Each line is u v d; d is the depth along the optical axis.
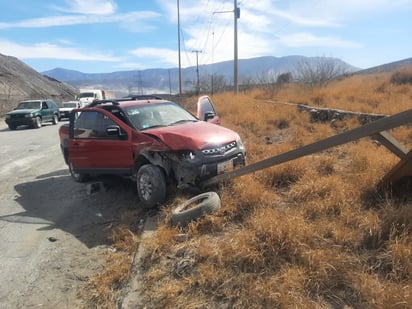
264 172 5.64
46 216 5.99
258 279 3.17
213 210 4.59
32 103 23.86
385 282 2.89
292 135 10.16
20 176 8.84
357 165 5.64
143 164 6.10
